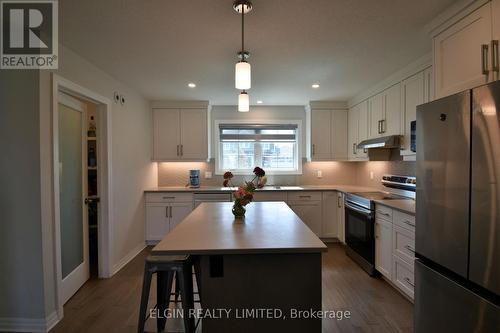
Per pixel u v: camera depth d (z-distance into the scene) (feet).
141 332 5.69
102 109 10.07
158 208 13.99
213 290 5.29
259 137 16.26
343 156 15.12
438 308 5.67
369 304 8.18
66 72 7.84
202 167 16.07
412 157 9.48
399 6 5.96
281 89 12.62
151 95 13.62
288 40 7.54
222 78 10.86
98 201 10.12
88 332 6.93
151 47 7.94
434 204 5.76
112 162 10.45
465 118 4.96
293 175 16.21
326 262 11.66
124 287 9.42
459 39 5.89
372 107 12.17
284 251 4.80
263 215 7.65
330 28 6.89
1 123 6.76
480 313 4.71
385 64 9.41
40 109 6.77
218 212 8.13
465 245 4.99
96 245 11.48
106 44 7.70
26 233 6.82
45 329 6.90
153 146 14.85
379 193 12.09
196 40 7.50
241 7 5.75
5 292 6.90
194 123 14.93
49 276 7.09
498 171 4.37
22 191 6.79
